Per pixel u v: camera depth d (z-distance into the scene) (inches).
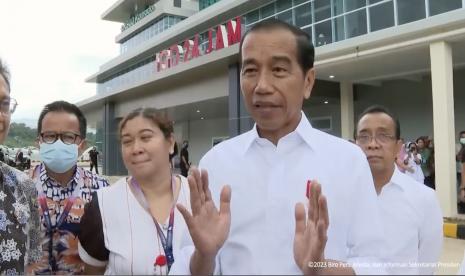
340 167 57.9
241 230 59.3
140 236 79.0
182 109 776.3
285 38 55.4
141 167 82.7
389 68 450.9
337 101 565.3
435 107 342.6
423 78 519.5
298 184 58.1
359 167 58.1
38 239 90.8
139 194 83.8
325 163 58.5
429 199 94.4
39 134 102.9
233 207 60.3
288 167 59.9
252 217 58.9
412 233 88.2
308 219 48.9
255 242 57.9
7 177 83.7
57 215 98.9
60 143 100.2
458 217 323.3
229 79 550.9
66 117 103.0
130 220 80.4
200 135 990.4
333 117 615.2
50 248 96.5
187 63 593.6
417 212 91.0
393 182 93.8
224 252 60.5
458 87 478.3
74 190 104.3
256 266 56.7
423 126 520.4
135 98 848.9
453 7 343.3
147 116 85.1
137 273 76.4
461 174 357.4
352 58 404.2
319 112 636.7
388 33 365.1
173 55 737.0
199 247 54.0
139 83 737.6
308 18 496.4
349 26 434.3
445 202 331.3
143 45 930.7
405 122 539.8
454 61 420.2
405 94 539.8
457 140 474.0
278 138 61.4
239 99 539.2
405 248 85.9
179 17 989.2
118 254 77.4
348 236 56.0
